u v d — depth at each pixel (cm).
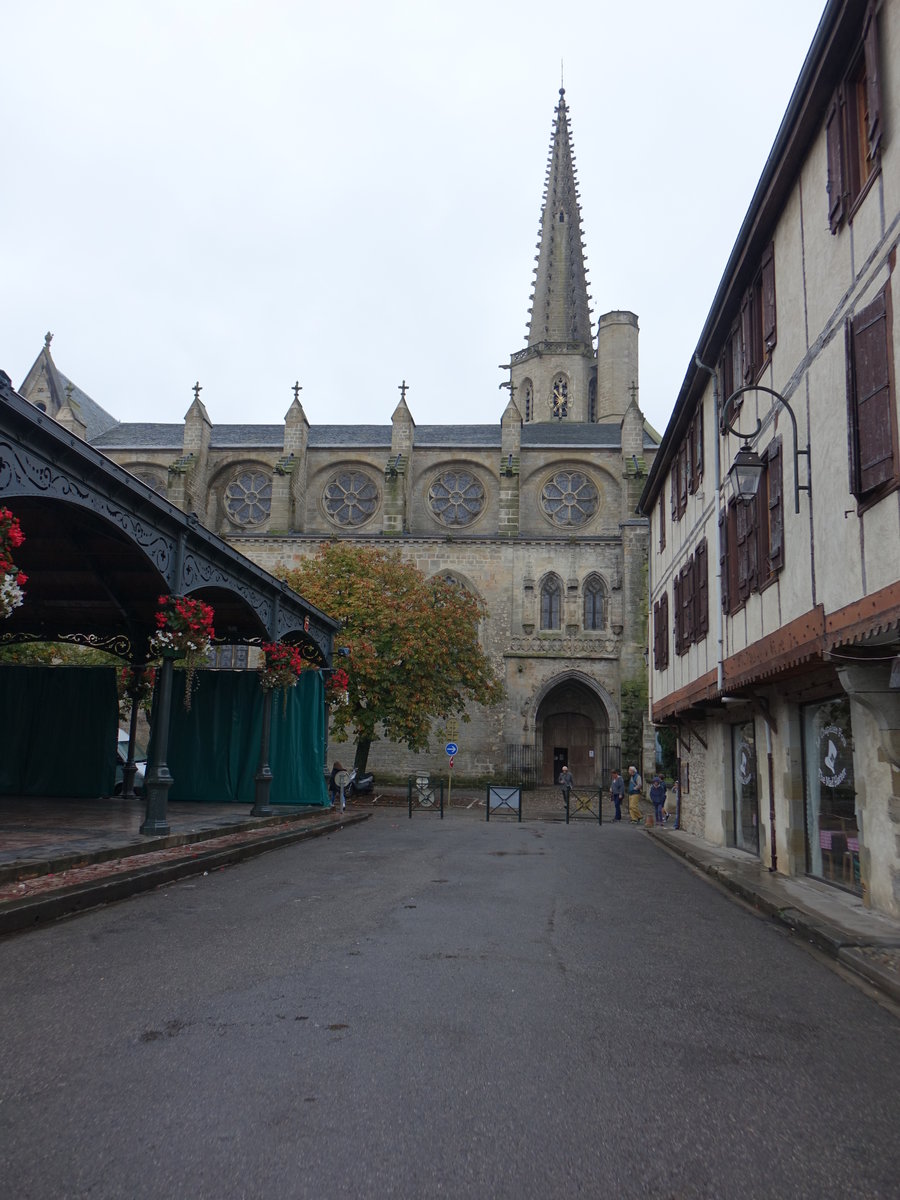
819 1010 594
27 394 5112
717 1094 434
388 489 4481
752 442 1281
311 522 4753
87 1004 561
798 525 1058
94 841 1242
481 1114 402
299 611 2028
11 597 825
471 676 3544
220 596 1775
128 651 2031
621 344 6122
